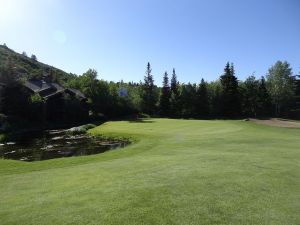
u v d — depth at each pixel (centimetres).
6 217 773
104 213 774
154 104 8631
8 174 1382
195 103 8062
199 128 3728
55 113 6228
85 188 1009
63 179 1180
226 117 7719
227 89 7706
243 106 8238
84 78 7794
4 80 5391
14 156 2480
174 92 8325
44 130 4706
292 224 729
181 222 725
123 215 761
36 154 2566
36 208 829
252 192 959
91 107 7231
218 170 1255
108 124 5031
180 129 3725
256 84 8275
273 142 2317
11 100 5222
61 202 869
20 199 927
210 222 728
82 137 3738
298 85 9812
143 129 3931
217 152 1805
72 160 1758
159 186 1008
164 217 751
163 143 2452
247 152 1794
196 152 1833
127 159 1648
